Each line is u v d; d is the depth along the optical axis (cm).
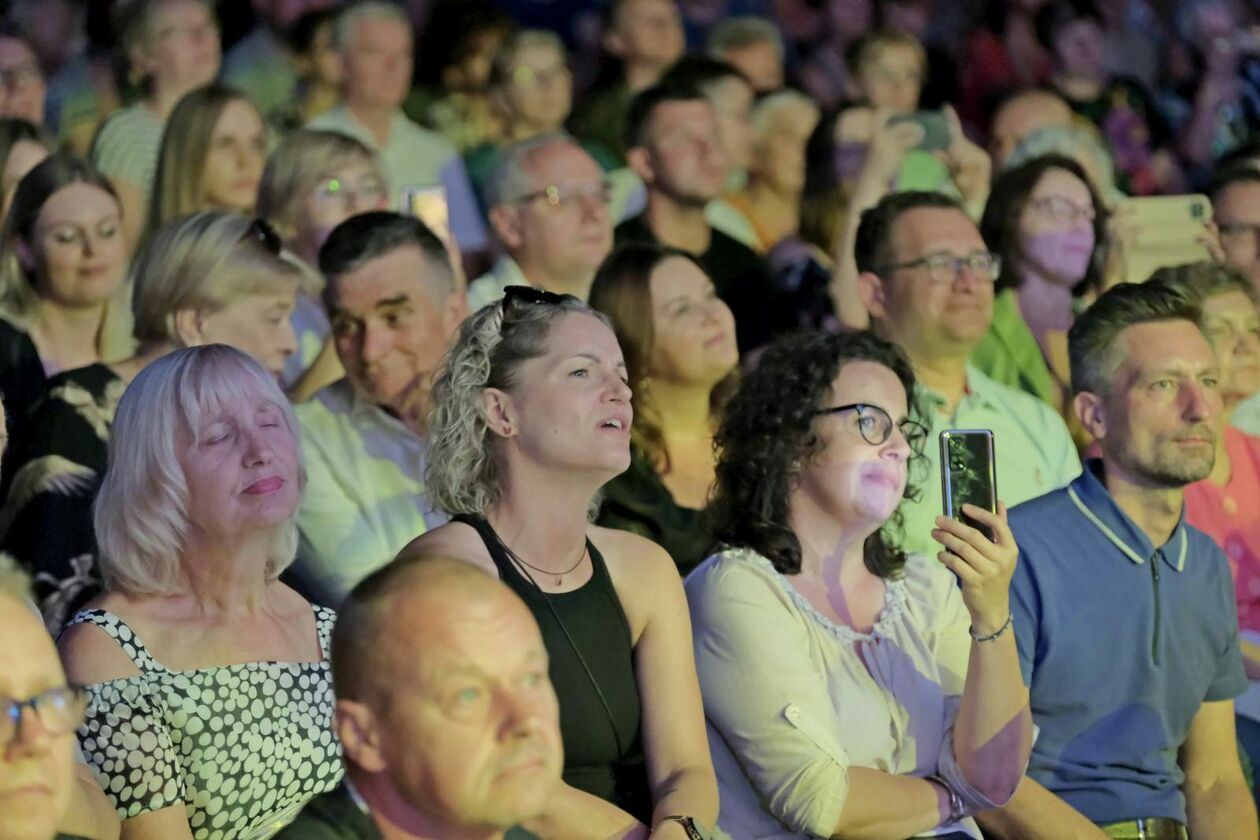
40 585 801
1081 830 743
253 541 602
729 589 675
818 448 691
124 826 551
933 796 668
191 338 862
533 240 1008
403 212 923
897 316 970
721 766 677
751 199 1126
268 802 585
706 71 1116
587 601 623
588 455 618
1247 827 825
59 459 818
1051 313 1050
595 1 1170
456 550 612
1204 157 1236
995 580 660
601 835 584
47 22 1007
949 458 671
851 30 1206
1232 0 1252
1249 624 964
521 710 421
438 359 881
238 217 876
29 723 431
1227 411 1003
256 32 1066
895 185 1116
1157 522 820
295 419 621
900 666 691
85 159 911
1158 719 801
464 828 427
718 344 931
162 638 587
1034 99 1166
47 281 879
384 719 419
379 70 1075
